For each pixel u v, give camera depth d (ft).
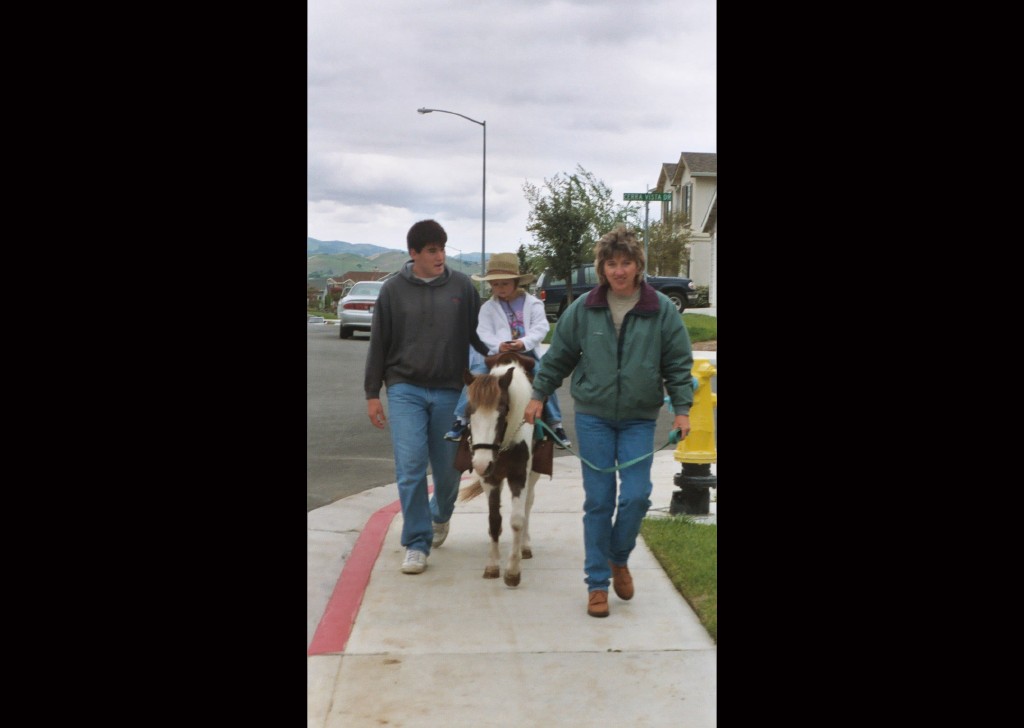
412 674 13.09
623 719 11.85
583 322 15.02
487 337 18.90
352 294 79.97
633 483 14.93
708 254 98.89
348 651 13.89
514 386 16.11
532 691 12.60
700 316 72.69
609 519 15.23
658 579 16.93
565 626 14.82
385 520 21.16
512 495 16.69
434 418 17.85
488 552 18.90
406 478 17.40
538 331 18.93
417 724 11.70
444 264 17.63
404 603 15.87
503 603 15.87
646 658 13.58
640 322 14.70
